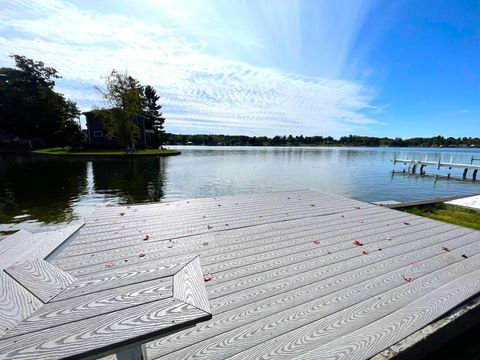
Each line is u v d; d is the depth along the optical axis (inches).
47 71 1051.9
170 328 26.5
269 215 129.8
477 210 178.9
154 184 346.3
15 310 27.8
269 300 60.1
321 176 452.1
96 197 261.3
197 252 85.5
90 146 896.9
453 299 60.3
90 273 70.7
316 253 85.8
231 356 44.6
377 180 414.6
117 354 29.2
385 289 65.0
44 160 641.0
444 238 100.3
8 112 932.0
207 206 146.7
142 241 94.1
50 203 232.7
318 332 50.2
